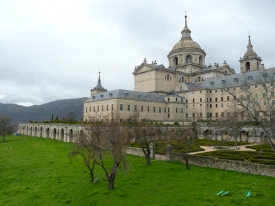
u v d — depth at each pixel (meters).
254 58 126.38
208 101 111.94
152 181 32.34
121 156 30.95
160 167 40.41
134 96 103.75
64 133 85.06
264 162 36.56
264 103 90.50
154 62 125.56
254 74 99.38
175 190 28.47
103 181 32.88
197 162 42.09
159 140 62.94
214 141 73.44
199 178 33.22
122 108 97.81
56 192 29.09
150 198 26.14
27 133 126.00
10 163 47.19
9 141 92.62
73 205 25.11
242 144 66.62
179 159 45.03
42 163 46.44
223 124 66.31
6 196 28.83
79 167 41.97
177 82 130.38
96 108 108.81
